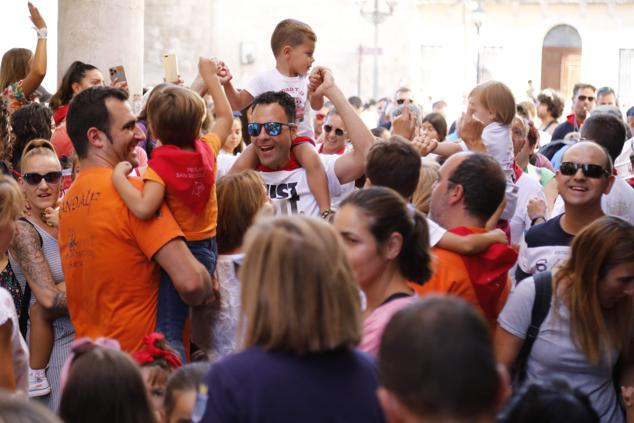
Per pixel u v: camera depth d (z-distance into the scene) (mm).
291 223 3359
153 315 5070
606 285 4723
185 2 32938
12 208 4883
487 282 4969
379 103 22406
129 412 3590
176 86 5141
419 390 2744
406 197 5367
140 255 5016
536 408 3539
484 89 7160
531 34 38062
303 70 7500
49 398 5875
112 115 5105
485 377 2748
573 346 4793
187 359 5316
